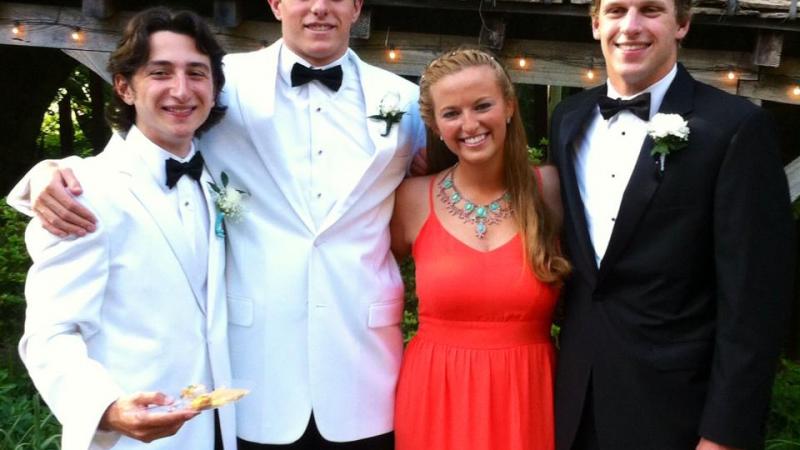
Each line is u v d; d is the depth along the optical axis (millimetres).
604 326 2840
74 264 2525
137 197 2670
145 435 2338
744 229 2613
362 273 3121
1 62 8141
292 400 3078
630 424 2789
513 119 3117
